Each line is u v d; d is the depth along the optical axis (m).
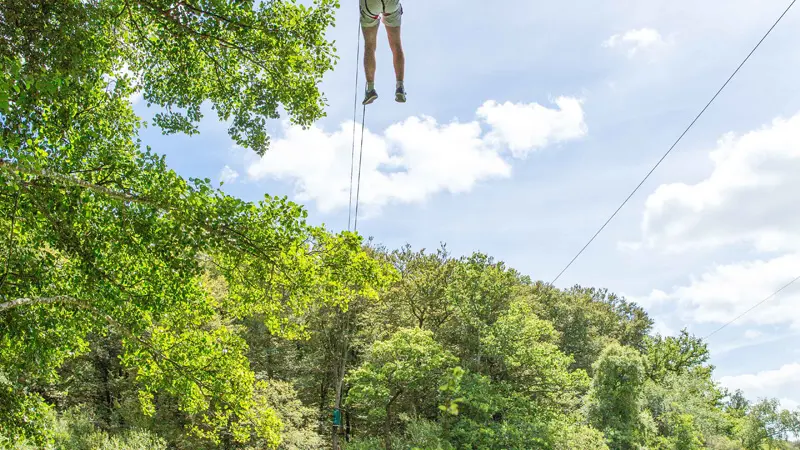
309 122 11.57
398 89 5.65
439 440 27.08
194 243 9.11
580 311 52.31
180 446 23.31
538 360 33.75
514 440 28.67
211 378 11.88
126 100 11.50
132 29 10.66
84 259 9.34
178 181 8.96
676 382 42.66
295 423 27.20
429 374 32.12
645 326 63.66
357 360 39.28
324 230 10.38
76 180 8.29
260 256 9.91
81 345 11.91
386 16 5.55
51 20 8.42
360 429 38.19
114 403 27.56
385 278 10.87
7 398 10.52
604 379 36.88
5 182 7.53
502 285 37.50
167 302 10.48
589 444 30.61
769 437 42.59
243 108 11.52
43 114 8.80
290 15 10.63
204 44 10.68
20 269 9.39
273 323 11.68
